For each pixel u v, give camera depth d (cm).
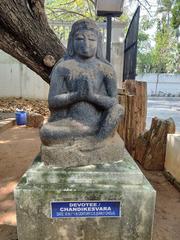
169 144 302
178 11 1077
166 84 1925
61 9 853
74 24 156
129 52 509
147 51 2097
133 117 338
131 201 145
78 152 151
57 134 150
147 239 151
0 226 199
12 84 799
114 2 329
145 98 337
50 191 142
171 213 222
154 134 321
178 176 273
